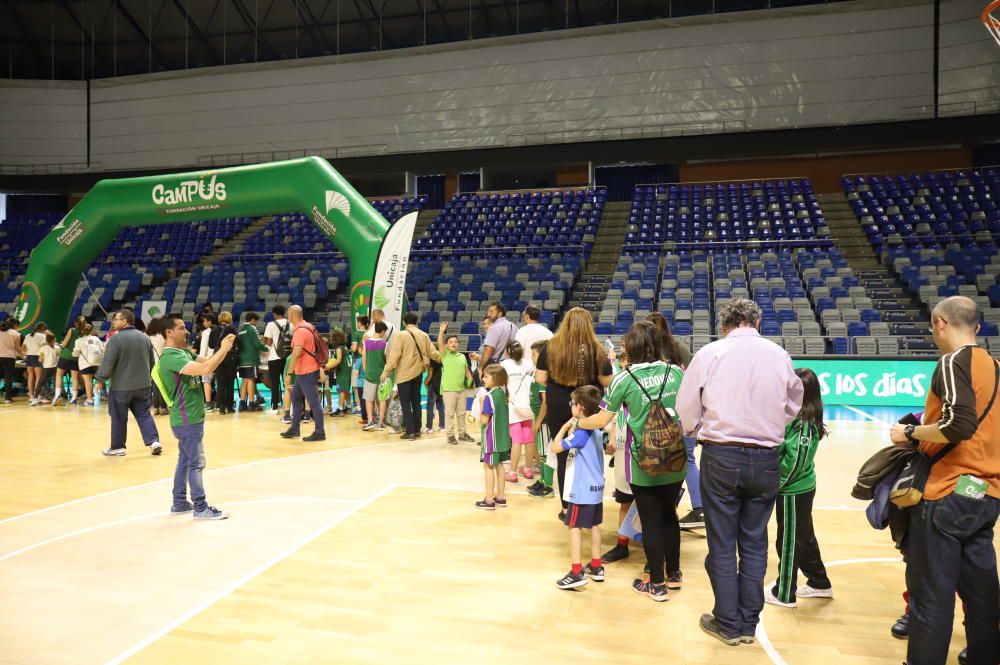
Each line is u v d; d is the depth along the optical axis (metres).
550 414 4.97
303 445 8.29
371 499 5.83
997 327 12.70
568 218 20.75
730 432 3.24
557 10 22.56
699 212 20.14
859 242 18.23
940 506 2.72
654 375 3.82
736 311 3.44
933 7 19.05
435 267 18.41
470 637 3.35
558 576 4.16
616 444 4.62
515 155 21.48
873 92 19.55
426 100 22.80
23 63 25.09
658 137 20.62
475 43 22.42
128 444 8.40
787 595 3.73
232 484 6.34
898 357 11.78
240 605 3.70
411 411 8.68
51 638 3.31
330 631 3.40
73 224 12.82
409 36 23.97
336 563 4.34
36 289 13.25
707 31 20.72
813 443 3.65
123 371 7.53
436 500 5.81
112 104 24.88
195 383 5.25
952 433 2.60
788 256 17.03
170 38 24.64
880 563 4.42
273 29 24.19
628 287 16.14
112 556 4.45
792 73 20.12
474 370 10.80
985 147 21.12
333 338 10.73
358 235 10.83
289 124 23.77
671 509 3.95
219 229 23.50
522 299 16.11
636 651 3.22
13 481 6.45
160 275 20.55
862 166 22.03
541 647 3.25
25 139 24.73
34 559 4.39
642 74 21.19
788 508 3.71
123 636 3.34
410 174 23.38
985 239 16.83
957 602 3.91
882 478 2.96
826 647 3.28
